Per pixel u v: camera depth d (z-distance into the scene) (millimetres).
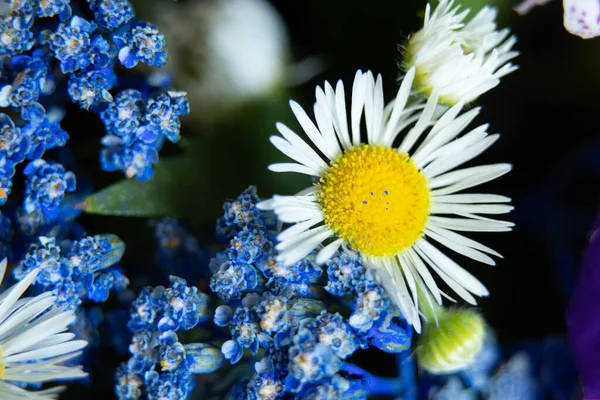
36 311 119
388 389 123
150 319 120
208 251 126
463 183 125
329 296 120
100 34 120
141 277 127
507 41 128
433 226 124
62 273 120
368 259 122
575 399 127
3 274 119
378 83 123
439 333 122
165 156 127
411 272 123
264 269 118
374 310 117
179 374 118
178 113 121
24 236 123
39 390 125
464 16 125
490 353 127
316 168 123
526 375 127
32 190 120
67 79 122
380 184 122
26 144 119
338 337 116
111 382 126
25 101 119
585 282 124
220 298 120
